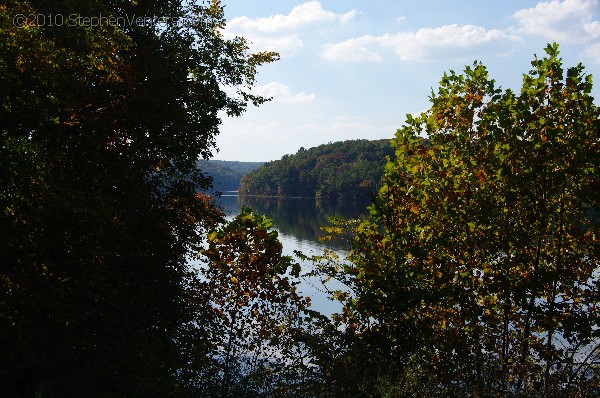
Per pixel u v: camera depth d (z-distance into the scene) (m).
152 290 11.52
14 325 8.22
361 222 10.28
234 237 10.53
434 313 9.39
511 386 8.43
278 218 80.62
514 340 9.05
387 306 8.92
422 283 9.35
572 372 8.27
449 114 9.02
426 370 8.73
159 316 11.38
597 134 8.15
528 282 8.34
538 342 8.62
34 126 8.47
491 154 8.66
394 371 8.45
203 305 11.52
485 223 8.77
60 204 8.38
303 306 10.14
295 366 8.95
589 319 8.12
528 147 8.41
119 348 9.54
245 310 10.45
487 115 8.67
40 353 8.39
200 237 12.99
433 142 9.36
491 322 8.77
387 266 9.42
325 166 170.00
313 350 8.91
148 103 10.95
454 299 8.87
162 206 12.42
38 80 8.28
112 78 10.79
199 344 10.64
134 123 10.98
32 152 8.13
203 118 12.99
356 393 7.88
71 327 9.41
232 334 10.32
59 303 9.08
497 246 8.68
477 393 7.84
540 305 8.57
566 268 8.62
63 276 9.64
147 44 11.84
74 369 8.93
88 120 10.16
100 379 8.86
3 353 7.75
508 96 8.71
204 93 13.04
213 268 10.80
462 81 8.99
